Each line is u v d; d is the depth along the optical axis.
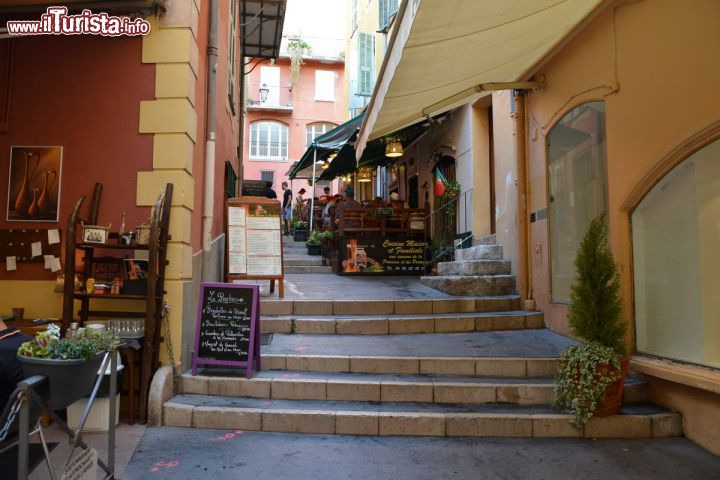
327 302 6.97
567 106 6.02
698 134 4.10
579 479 3.58
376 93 6.70
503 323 6.69
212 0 6.13
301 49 26.20
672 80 4.38
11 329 3.11
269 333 6.43
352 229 10.57
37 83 5.14
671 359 4.48
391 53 5.48
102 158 5.07
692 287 4.32
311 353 5.49
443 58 5.27
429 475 3.63
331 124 27.88
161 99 5.08
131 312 4.96
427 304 7.02
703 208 4.21
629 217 4.98
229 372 5.15
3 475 2.55
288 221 18.61
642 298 4.88
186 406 4.52
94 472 2.98
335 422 4.39
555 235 6.54
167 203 4.82
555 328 6.52
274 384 4.88
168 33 5.12
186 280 5.14
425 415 4.36
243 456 3.91
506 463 3.82
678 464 3.79
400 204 11.70
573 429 4.31
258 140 27.23
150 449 4.01
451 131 10.63
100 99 5.12
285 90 27.73
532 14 4.70
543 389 4.71
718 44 3.93
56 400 2.61
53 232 5.02
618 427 4.29
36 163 5.08
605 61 5.26
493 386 4.75
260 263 7.40
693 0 4.16
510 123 8.01
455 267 8.78
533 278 7.18
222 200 7.64
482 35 4.94
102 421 4.30
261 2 10.39
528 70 6.66
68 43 5.17
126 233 4.82
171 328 4.93
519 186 7.31
